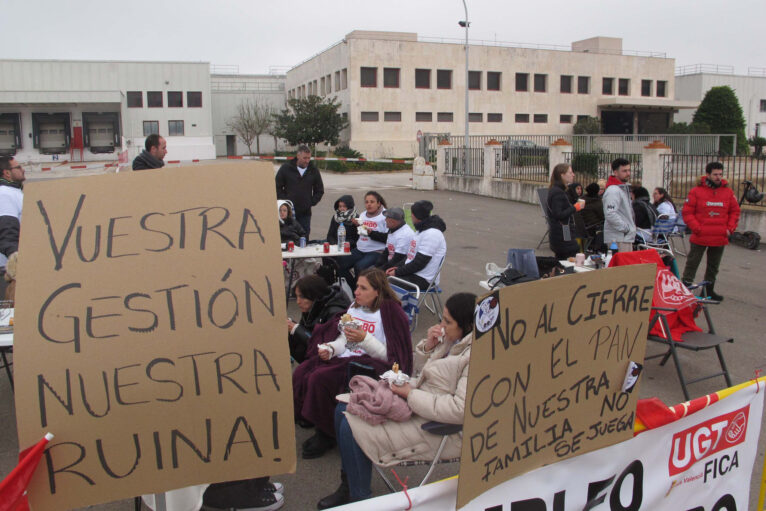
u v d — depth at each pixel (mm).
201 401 1991
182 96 43781
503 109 42562
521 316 2125
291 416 2051
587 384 2430
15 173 5113
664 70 47312
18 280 1888
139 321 1953
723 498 3076
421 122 40750
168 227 2006
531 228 13594
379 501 2078
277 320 2027
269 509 3332
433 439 3000
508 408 2170
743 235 11289
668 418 2715
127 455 1951
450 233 12977
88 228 1959
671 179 14031
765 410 4352
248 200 2049
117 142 40344
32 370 1871
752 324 6730
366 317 4184
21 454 1857
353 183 26594
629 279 2447
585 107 45031
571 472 2475
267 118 47000
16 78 40062
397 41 39469
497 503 2275
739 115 40844
